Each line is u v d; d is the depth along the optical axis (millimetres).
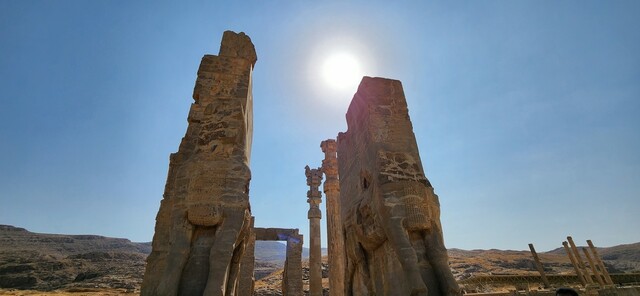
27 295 30922
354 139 10391
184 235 7078
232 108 8555
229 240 7031
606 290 17234
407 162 8766
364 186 9445
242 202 7543
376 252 8781
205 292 6359
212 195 7402
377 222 8344
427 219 7941
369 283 8867
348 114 11117
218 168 7719
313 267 20297
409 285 7000
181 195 7500
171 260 6789
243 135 8312
